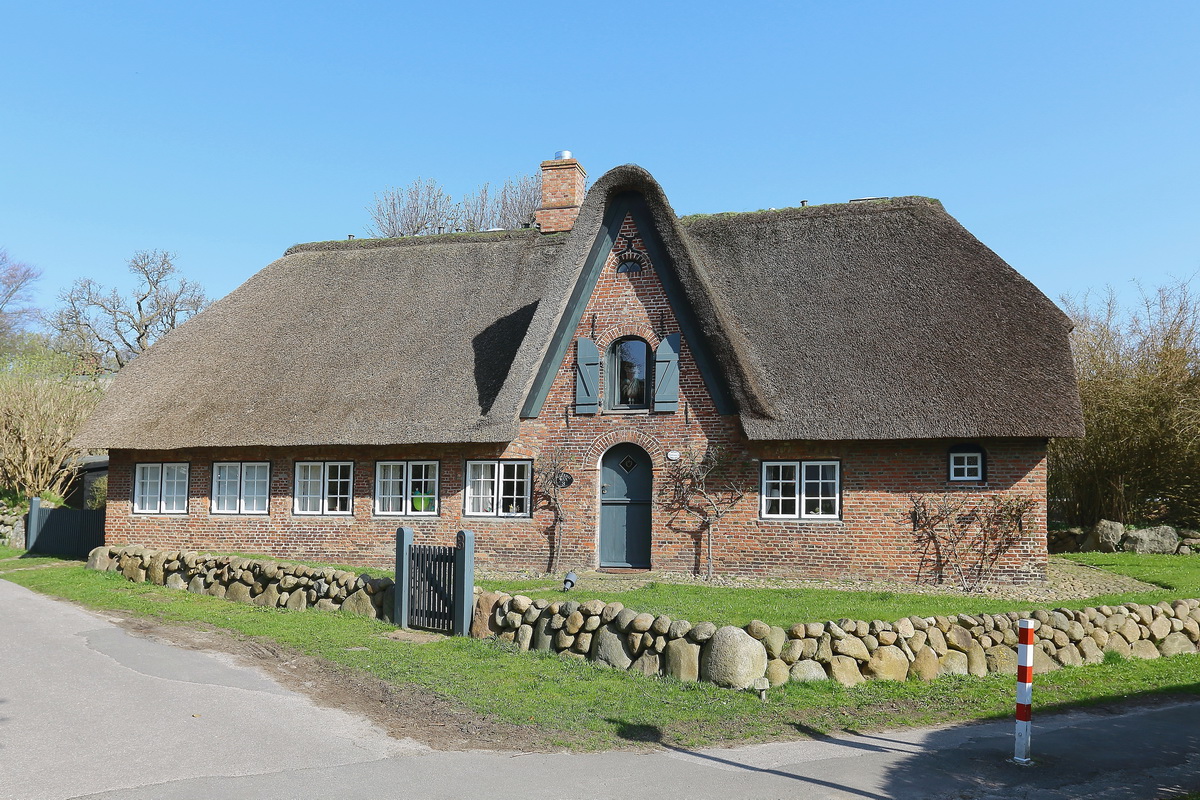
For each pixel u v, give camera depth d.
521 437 19.50
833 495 18.05
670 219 19.05
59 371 33.62
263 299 24.92
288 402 21.33
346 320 23.41
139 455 22.67
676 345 19.03
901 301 18.95
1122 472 22.86
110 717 8.83
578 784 7.19
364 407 20.58
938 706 9.68
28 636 12.93
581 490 19.25
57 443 30.58
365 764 7.57
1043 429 16.16
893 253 19.98
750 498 18.30
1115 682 10.77
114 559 19.66
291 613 14.77
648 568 19.03
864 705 9.64
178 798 6.68
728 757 7.97
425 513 20.36
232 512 21.81
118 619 14.40
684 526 18.61
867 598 14.53
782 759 7.93
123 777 7.13
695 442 18.67
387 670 10.77
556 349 19.77
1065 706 9.80
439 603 13.24
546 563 19.27
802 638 10.50
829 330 18.86
